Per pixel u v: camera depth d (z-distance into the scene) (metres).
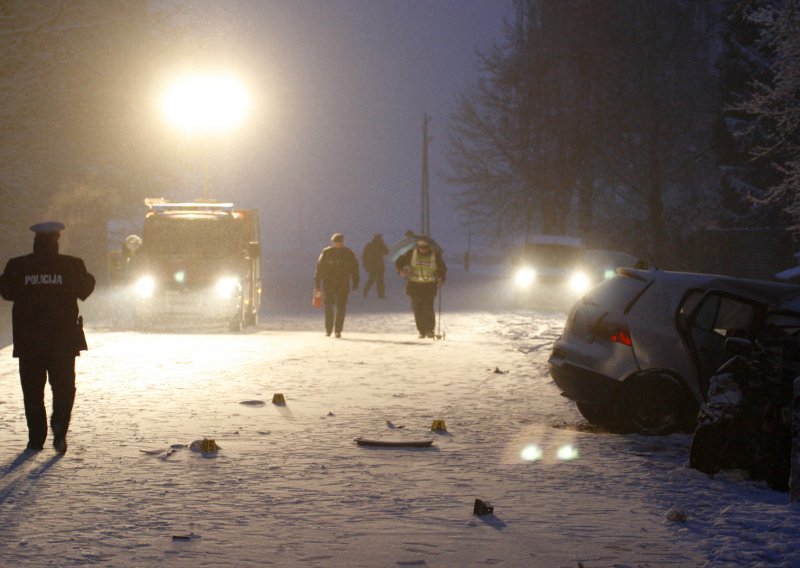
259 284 42.91
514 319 44.66
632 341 16.00
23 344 13.50
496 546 9.39
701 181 78.31
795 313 14.93
